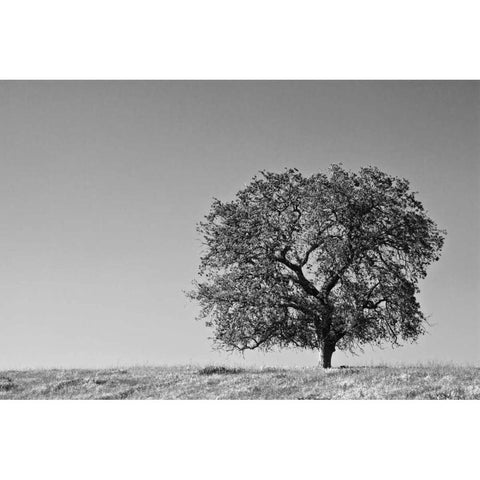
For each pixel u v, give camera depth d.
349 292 38.88
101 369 38.03
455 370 33.81
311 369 36.25
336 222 40.34
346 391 29.97
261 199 41.25
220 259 40.75
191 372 36.25
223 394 30.56
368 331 40.72
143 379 34.06
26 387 32.50
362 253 39.84
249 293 39.38
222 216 41.31
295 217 40.81
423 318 40.09
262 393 30.44
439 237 41.12
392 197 40.75
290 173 41.34
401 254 40.97
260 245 40.78
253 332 40.06
